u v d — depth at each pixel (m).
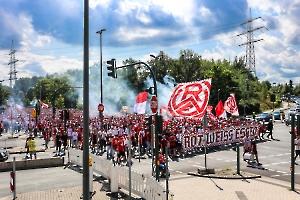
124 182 15.14
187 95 20.69
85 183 10.42
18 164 20.58
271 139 34.03
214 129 29.56
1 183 17.05
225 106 39.78
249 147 22.89
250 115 76.00
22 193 15.05
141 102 30.77
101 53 37.72
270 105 96.06
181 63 82.88
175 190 15.15
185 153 26.00
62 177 18.33
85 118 10.60
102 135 27.84
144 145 25.86
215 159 23.55
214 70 72.00
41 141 36.47
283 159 23.20
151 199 13.01
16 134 45.84
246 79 77.62
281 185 16.06
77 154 21.56
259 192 14.77
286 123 48.94
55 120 44.00
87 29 10.87
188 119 38.88
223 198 13.87
